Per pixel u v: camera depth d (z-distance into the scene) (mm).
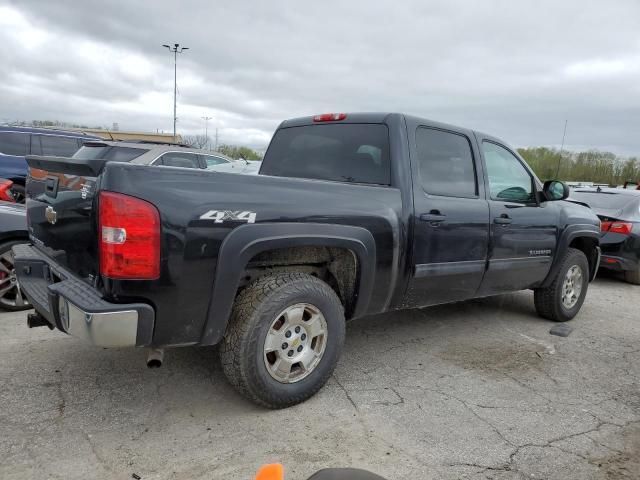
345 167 3916
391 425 2986
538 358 4250
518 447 2812
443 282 3910
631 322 5613
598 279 8352
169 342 2635
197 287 2598
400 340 4543
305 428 2902
